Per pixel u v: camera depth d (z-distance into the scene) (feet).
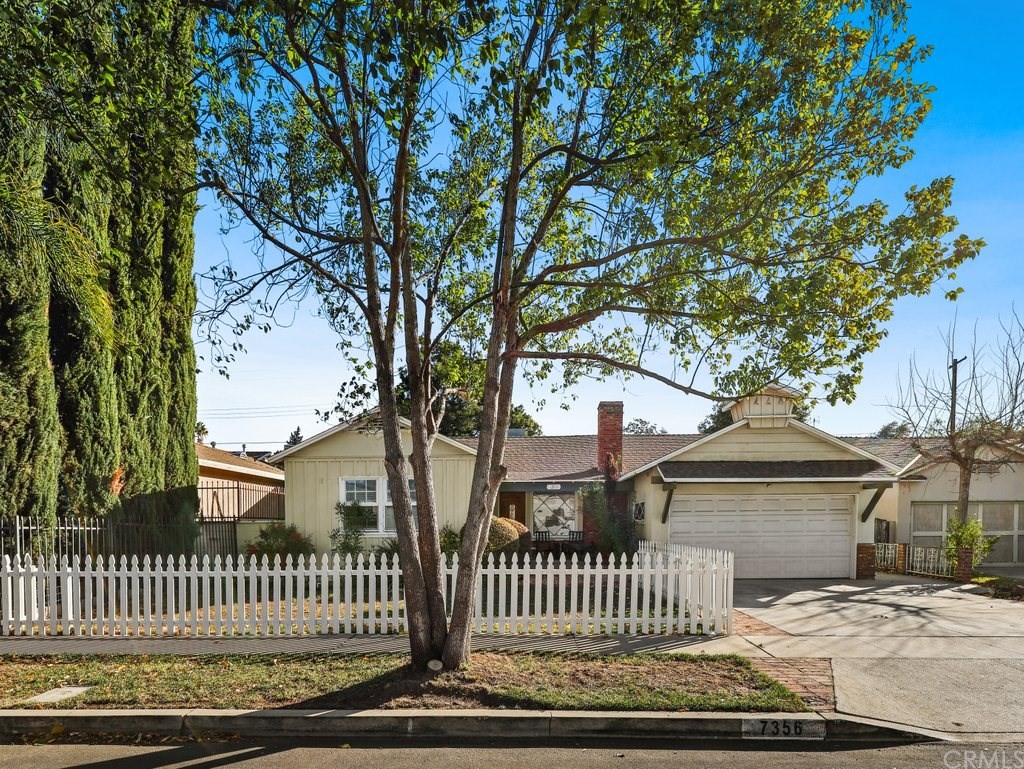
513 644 31.99
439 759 20.07
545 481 69.31
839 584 57.06
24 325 45.32
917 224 26.45
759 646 32.12
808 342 27.07
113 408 52.80
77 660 29.37
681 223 29.01
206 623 34.19
